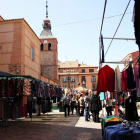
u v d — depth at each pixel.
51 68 45.25
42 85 12.70
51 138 6.93
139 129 4.68
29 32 20.50
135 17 3.57
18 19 18.11
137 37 3.62
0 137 7.12
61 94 19.33
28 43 20.12
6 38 18.28
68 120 12.18
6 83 10.04
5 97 10.37
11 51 17.97
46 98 15.91
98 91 6.83
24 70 18.56
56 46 46.78
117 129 4.85
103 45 7.44
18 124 10.49
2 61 18.02
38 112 15.25
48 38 46.44
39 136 7.29
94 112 11.12
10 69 17.73
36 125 10.09
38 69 24.11
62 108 19.23
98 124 10.36
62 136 7.25
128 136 4.54
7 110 10.06
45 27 50.59
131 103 5.90
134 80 5.66
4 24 18.48
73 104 16.58
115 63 7.21
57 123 10.81
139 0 3.34
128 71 5.95
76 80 70.38
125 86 6.19
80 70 73.19
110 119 6.01
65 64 75.94
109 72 6.77
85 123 10.79
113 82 6.74
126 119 5.89
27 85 10.55
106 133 5.00
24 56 18.70
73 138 6.90
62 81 71.06
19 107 10.38
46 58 45.78
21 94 10.21
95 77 70.00
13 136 7.30
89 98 11.81
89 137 7.04
